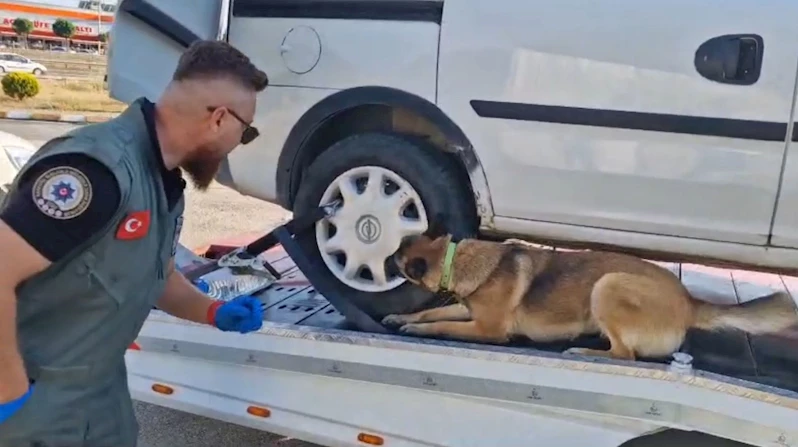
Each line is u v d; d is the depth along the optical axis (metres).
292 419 2.80
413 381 2.56
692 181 2.53
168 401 3.04
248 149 3.14
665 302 2.55
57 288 1.69
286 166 3.09
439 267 2.76
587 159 2.64
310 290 3.46
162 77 3.16
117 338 1.86
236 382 2.89
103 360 1.86
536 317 2.73
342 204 2.98
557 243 2.96
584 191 2.67
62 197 1.55
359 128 3.16
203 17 3.12
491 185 2.80
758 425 2.16
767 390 2.14
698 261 2.80
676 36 2.48
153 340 3.00
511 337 2.78
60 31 54.06
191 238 6.73
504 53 2.68
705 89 2.47
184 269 3.47
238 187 3.24
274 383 2.82
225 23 3.04
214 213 7.89
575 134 2.63
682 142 2.52
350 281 3.00
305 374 2.74
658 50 2.50
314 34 2.94
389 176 2.88
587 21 2.58
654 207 2.61
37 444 1.80
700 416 2.23
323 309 3.17
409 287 2.92
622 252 2.88
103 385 1.92
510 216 2.82
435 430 2.58
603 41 2.56
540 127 2.67
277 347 2.75
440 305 3.01
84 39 55.97
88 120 16.88
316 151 3.17
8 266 1.53
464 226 2.88
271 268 3.54
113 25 3.21
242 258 3.43
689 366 2.27
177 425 3.60
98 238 1.63
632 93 2.54
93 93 22.58
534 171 2.72
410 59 2.81
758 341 2.72
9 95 19.61
